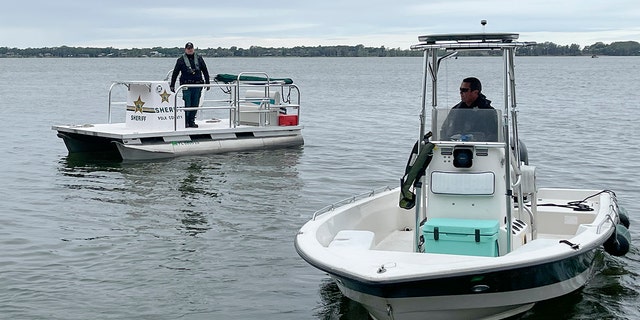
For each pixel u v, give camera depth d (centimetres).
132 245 888
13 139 1881
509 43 661
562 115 2705
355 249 633
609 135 2039
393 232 852
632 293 734
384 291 574
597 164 1533
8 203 1110
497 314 636
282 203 1124
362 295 607
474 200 671
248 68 11950
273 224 990
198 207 1085
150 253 857
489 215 669
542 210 830
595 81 6106
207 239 915
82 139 1599
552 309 684
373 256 612
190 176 1332
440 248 654
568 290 693
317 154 1641
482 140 675
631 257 849
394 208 852
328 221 725
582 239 664
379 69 11944
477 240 643
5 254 849
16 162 1491
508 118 655
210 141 1580
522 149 855
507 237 658
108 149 1634
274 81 1695
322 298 719
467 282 582
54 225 981
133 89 1544
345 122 2448
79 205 1098
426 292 581
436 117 689
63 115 2648
